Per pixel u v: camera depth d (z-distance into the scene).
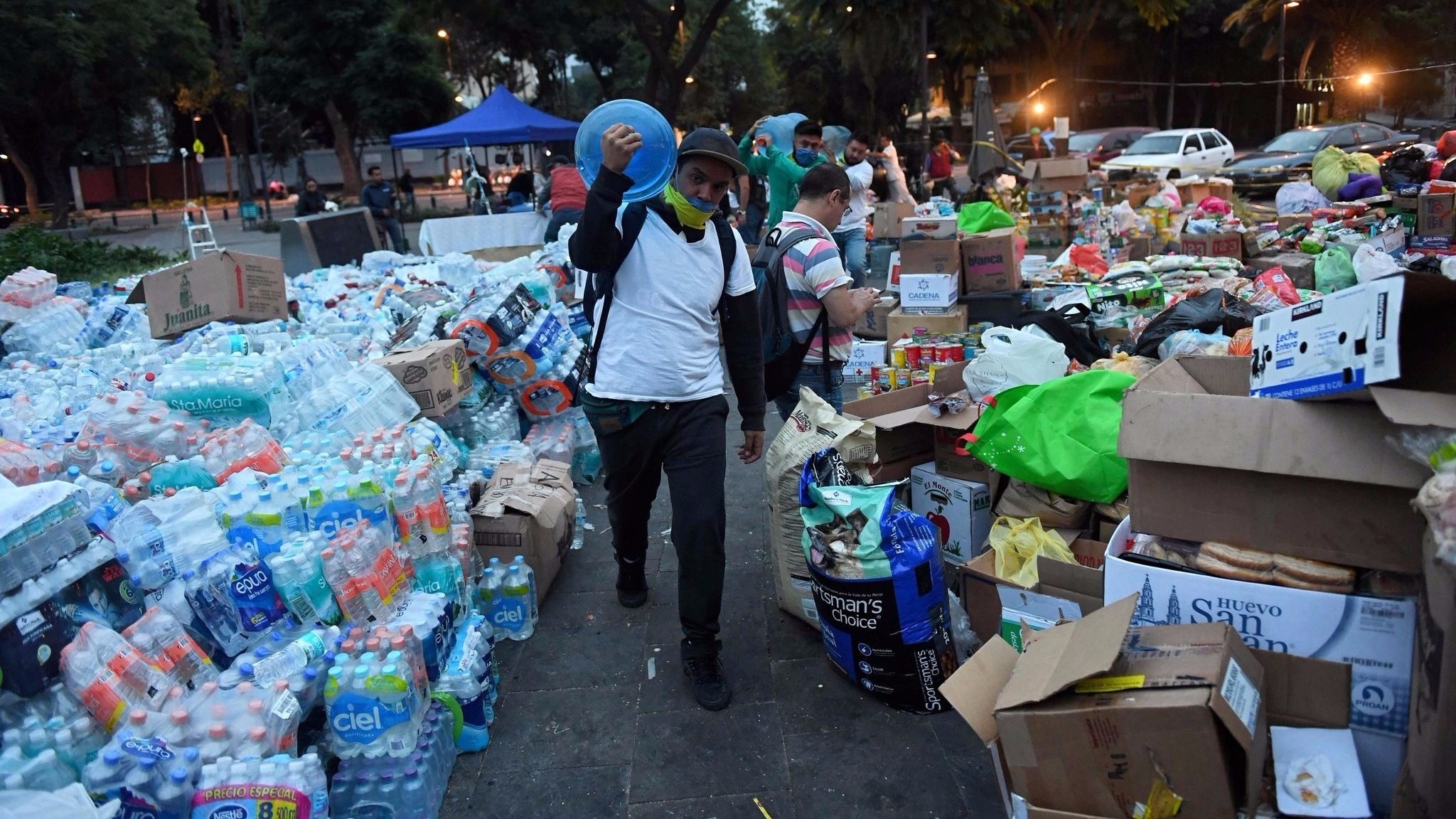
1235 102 46.22
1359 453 2.15
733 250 3.18
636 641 3.67
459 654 3.07
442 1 20.53
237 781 2.25
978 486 3.73
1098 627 2.25
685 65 16.50
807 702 3.19
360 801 2.62
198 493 3.02
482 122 16.98
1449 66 31.03
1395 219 7.83
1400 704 2.20
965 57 33.78
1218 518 2.43
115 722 2.29
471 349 5.16
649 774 2.89
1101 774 2.11
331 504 3.05
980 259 6.80
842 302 3.78
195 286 5.21
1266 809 2.09
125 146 48.03
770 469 3.63
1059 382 3.37
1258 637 2.34
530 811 2.76
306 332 5.38
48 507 2.33
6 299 6.17
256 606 2.78
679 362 3.06
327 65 32.12
